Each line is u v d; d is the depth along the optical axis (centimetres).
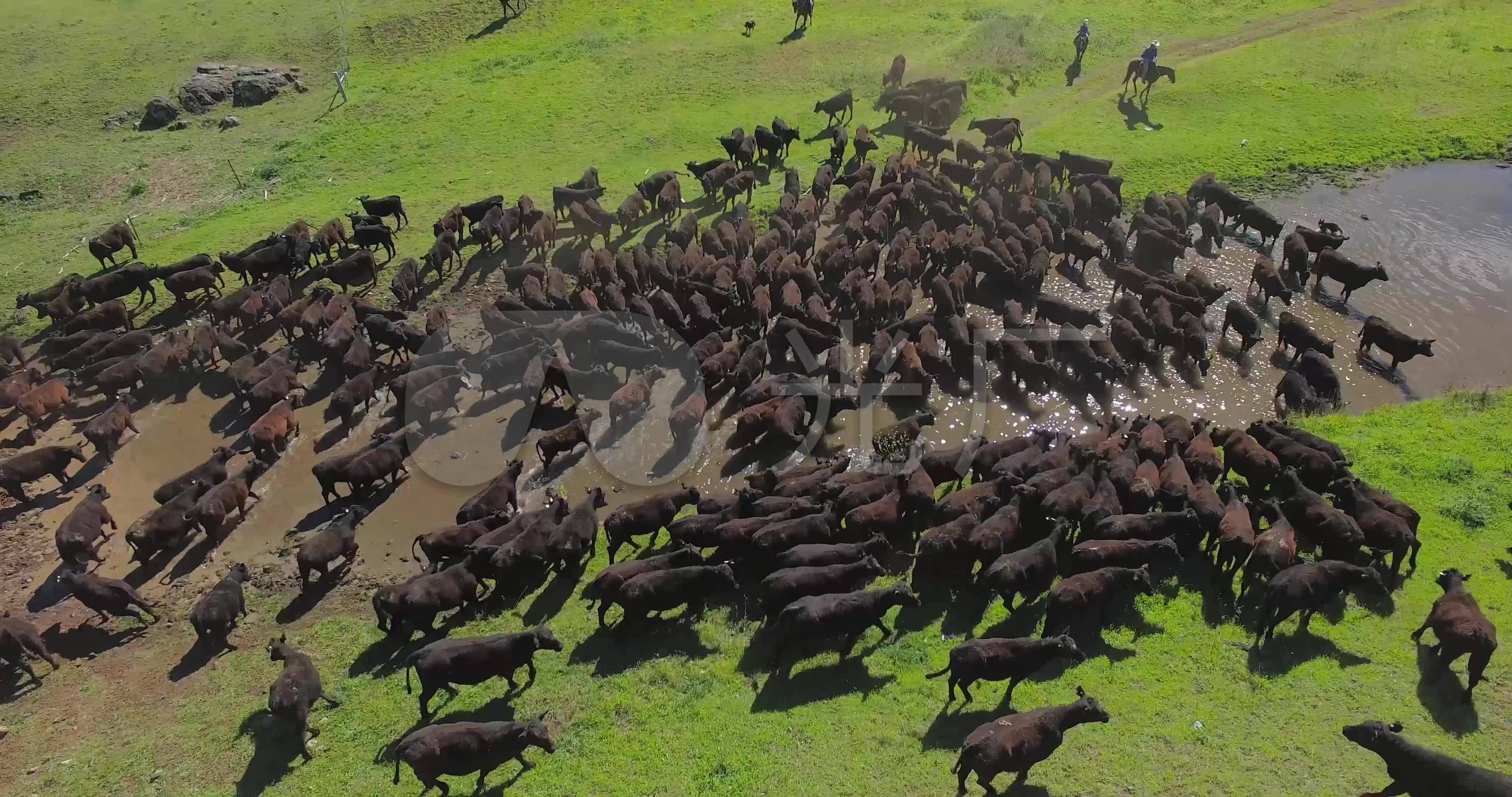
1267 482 1888
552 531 1809
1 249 3294
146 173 3778
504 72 4344
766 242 2856
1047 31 4434
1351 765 1320
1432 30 4206
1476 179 3294
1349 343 2491
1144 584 1595
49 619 1798
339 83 4309
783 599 1623
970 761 1277
